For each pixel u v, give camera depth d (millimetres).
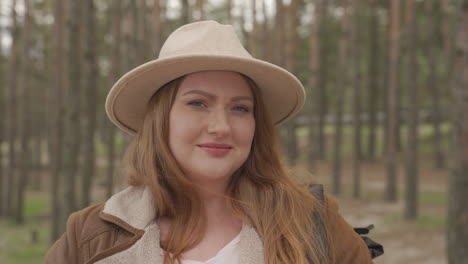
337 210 1582
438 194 13992
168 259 1322
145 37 10703
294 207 1442
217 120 1339
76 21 7793
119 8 12766
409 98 10977
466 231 3801
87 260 1326
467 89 3807
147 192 1419
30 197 17656
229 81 1377
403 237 8852
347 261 1499
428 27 17406
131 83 1429
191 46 1379
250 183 1503
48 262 1351
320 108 21766
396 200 13102
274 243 1369
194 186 1393
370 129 21719
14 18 13531
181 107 1369
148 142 1451
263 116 1527
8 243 9875
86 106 8961
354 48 14062
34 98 21469
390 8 16828
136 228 1329
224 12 18656
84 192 9086
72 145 7895
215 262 1335
